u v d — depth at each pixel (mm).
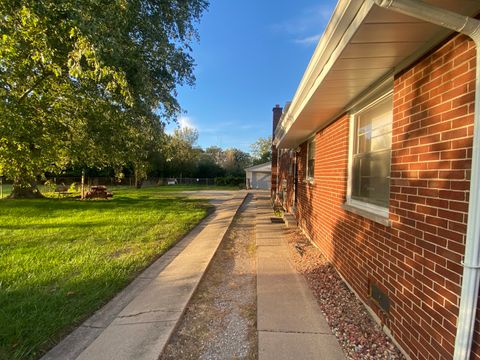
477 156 1506
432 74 1992
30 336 2406
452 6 1593
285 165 11352
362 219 3160
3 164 8047
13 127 6445
